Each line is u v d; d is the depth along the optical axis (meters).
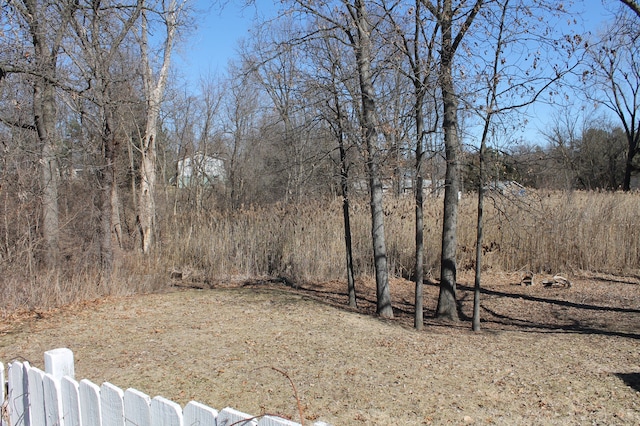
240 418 1.93
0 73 9.34
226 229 13.27
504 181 7.41
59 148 11.95
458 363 5.66
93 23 10.65
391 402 4.48
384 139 7.61
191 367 5.37
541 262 13.29
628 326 7.91
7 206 8.80
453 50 7.07
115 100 11.70
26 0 10.07
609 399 4.54
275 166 10.86
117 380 4.99
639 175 34.56
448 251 8.46
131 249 14.38
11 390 3.14
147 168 15.23
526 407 4.39
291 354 5.89
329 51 7.94
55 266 9.50
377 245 8.57
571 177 14.25
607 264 13.43
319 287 11.62
